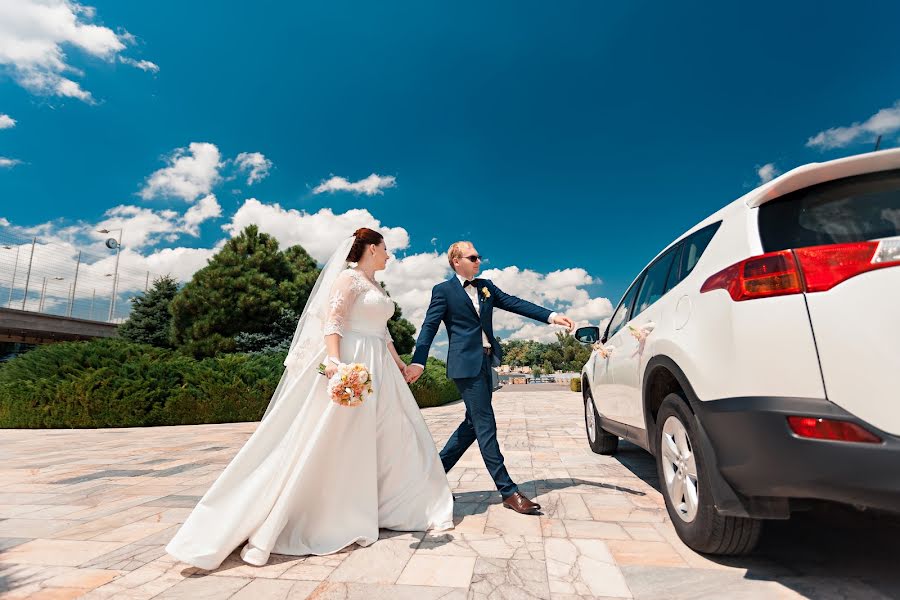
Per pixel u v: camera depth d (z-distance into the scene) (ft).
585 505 10.34
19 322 103.96
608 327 14.99
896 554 7.11
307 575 6.89
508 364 303.07
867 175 5.95
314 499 8.25
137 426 32.07
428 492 9.11
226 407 33.94
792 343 5.55
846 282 5.37
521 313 11.00
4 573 7.14
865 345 5.12
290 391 8.50
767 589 6.06
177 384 33.96
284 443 8.14
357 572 6.95
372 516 8.37
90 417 31.35
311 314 9.04
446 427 28.71
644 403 9.21
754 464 5.69
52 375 32.53
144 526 9.61
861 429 5.02
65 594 6.37
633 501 10.64
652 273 11.25
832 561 6.90
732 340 6.13
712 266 7.17
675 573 6.66
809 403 5.35
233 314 61.31
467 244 10.82
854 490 5.01
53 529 9.42
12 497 12.26
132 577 6.94
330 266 9.37
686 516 7.50
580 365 253.65
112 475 15.15
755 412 5.67
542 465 15.15
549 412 39.19
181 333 62.59
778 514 5.94
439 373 58.80
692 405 6.88
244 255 67.31
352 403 7.82
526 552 7.60
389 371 9.46
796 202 6.27
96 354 34.24
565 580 6.53
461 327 10.40
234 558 7.63
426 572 6.90
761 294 5.92
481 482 12.89
